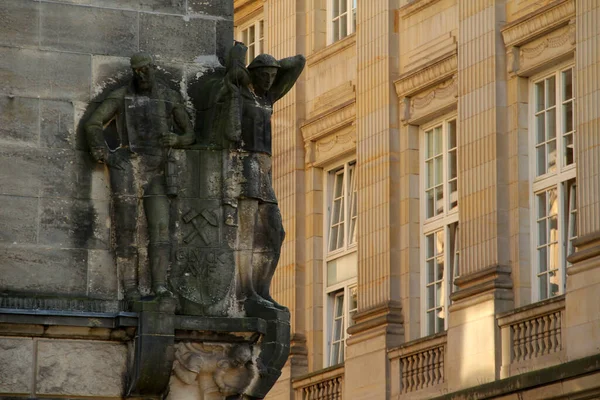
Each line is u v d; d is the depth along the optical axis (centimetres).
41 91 2128
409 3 5269
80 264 2103
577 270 4262
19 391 2052
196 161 2161
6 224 2086
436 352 4894
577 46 4397
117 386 2084
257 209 2183
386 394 5106
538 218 4625
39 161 2111
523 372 4428
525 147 4681
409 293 5159
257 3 6228
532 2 4669
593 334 4172
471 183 4812
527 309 4450
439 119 5153
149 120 2148
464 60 4897
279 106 5984
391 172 5269
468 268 4781
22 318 2048
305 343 5747
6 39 2130
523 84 4712
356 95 5506
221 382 2120
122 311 2086
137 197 2127
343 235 5694
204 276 2141
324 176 5812
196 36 2206
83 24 2161
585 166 4322
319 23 5878
